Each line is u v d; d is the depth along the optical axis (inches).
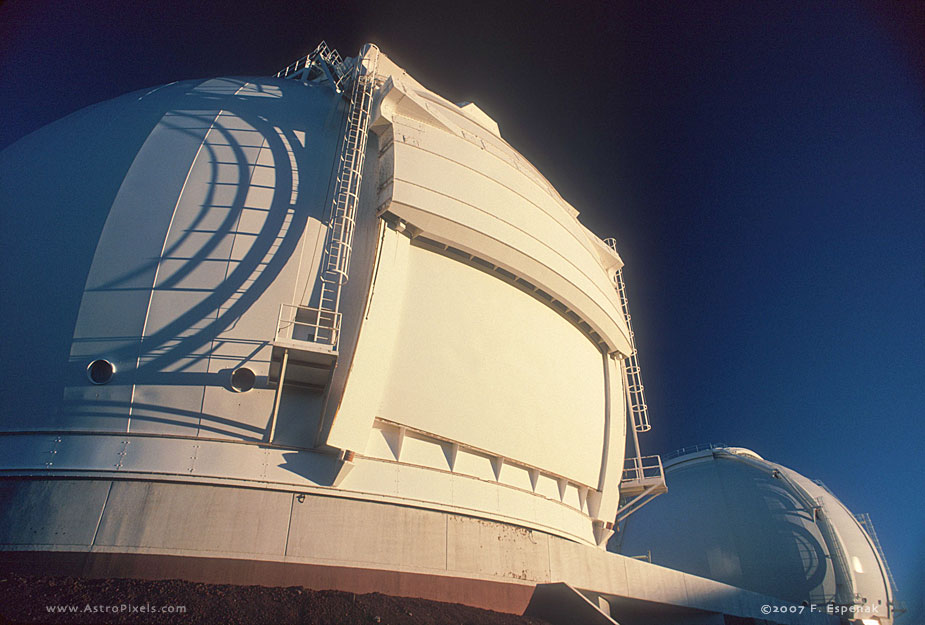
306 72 957.8
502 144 974.4
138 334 578.2
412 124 770.8
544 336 820.0
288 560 532.7
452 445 682.8
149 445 543.2
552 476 804.0
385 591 562.9
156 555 503.2
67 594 435.8
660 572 907.4
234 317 598.9
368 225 698.2
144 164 672.4
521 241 771.4
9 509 514.6
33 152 730.2
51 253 620.4
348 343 625.0
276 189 677.3
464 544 639.8
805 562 1390.3
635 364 1038.4
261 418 576.4
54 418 550.3
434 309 701.3
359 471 601.6
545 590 675.4
